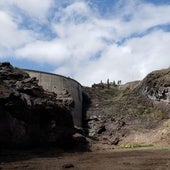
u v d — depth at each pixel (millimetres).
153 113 101000
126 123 101000
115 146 82000
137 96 120000
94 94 133000
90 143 78125
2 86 56594
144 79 124062
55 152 61125
